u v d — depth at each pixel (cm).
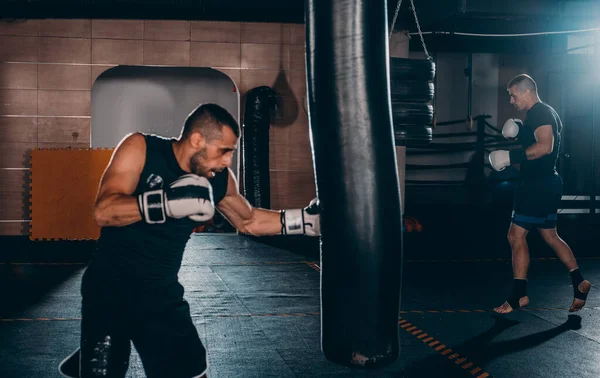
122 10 962
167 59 994
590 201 1240
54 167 913
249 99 971
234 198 224
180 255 211
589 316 463
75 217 912
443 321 449
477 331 421
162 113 1045
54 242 902
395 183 203
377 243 197
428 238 935
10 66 962
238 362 356
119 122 1038
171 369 206
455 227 1057
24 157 966
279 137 1019
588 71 1348
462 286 583
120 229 202
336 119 199
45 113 970
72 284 584
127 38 984
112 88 1034
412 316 464
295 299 525
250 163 962
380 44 204
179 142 204
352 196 197
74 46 973
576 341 397
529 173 457
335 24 200
